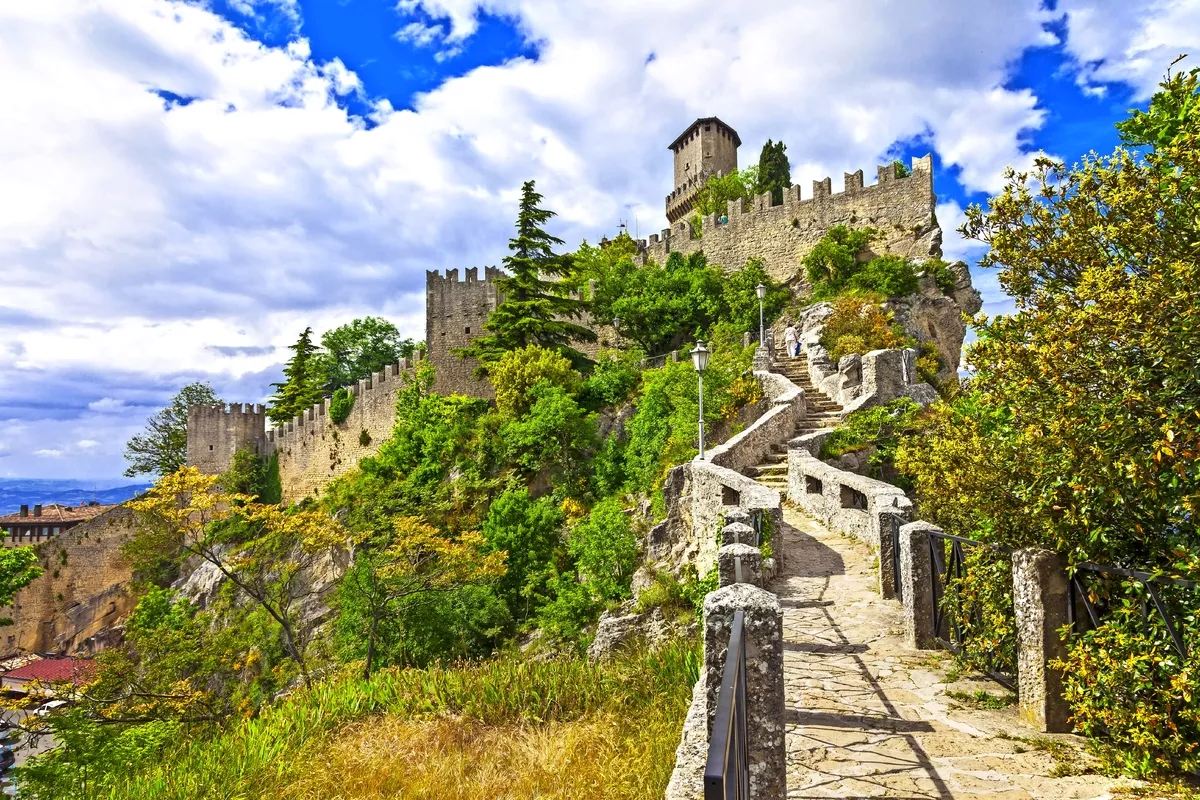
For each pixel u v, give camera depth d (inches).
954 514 324.8
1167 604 150.9
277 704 452.4
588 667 355.3
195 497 751.7
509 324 1584.6
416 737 316.5
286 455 2086.6
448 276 1733.5
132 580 1894.7
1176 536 158.2
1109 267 173.2
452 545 869.2
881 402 775.7
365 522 1021.8
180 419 2500.0
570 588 957.8
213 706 709.9
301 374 2386.8
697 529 608.7
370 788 277.3
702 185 2586.1
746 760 110.7
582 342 1756.9
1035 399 193.6
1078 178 209.9
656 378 1239.5
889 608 324.8
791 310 1376.7
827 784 159.6
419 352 1740.9
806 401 855.7
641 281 1697.8
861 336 994.7
